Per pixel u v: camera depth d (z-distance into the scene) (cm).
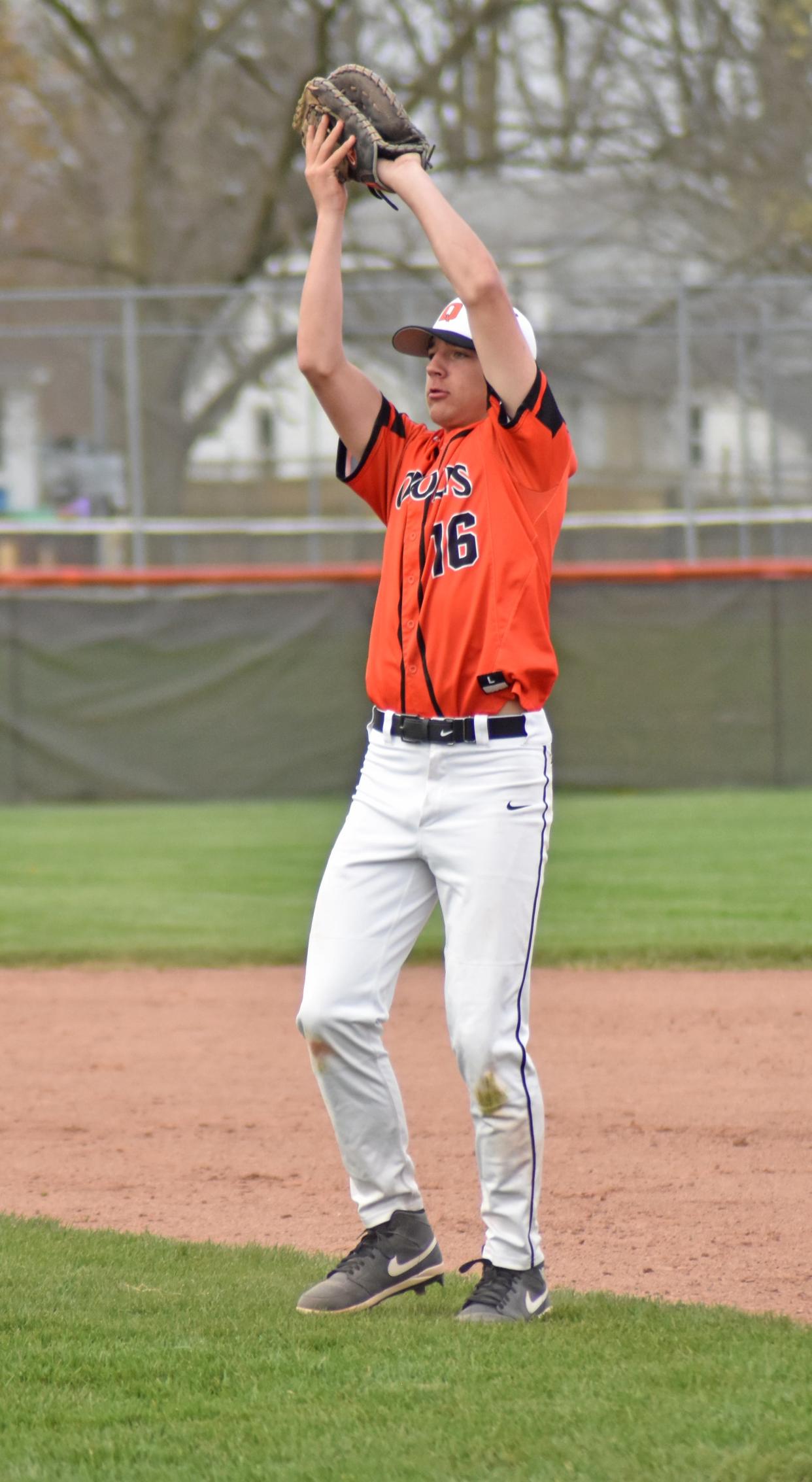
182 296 6203
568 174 8900
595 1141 1900
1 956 3047
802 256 8419
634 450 6406
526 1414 1079
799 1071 2206
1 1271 1427
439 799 1276
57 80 9700
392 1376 1160
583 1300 1352
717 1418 1061
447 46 9000
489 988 1272
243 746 5506
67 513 6259
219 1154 1878
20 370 6756
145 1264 1459
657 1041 2375
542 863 1291
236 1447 1047
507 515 1262
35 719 5475
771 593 5484
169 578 5547
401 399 6278
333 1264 1470
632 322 6700
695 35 8625
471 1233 1584
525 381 1239
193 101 9275
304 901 3619
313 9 8719
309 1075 2239
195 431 6316
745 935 3083
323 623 5503
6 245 9638
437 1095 2102
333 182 1329
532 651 1267
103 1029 2514
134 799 5491
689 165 8575
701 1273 1461
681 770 5503
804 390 6394
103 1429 1080
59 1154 1884
